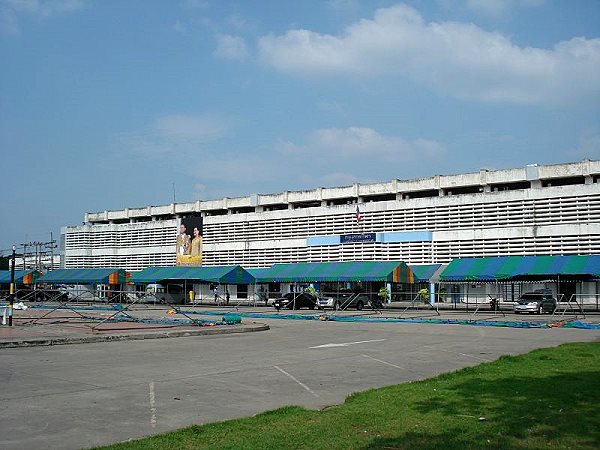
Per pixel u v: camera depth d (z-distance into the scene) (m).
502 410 9.36
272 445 7.46
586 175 56.22
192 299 63.44
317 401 11.21
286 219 74.19
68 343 20.97
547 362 15.05
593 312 46.62
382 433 8.00
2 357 17.14
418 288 60.62
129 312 45.50
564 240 55.56
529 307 43.62
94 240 92.56
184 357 17.48
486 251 59.62
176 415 9.92
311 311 48.91
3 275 72.25
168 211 86.44
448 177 64.00
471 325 32.69
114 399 11.20
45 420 9.47
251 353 18.67
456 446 7.23
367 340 23.42
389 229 66.19
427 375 14.42
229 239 78.88
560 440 7.48
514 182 61.00
